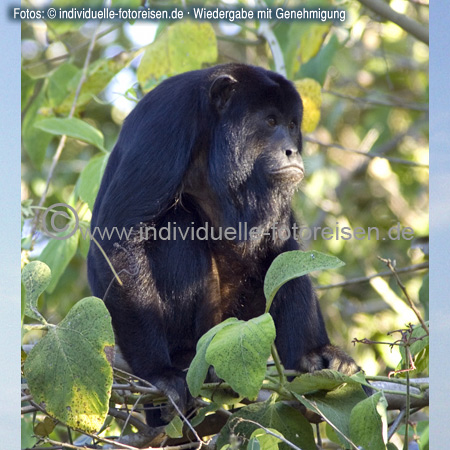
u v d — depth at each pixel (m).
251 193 7.49
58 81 9.98
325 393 5.70
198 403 6.22
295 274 5.11
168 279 6.81
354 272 10.80
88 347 5.11
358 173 12.24
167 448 5.27
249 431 5.50
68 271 10.64
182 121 7.25
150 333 6.46
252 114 7.54
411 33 9.00
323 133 12.74
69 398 5.06
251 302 7.45
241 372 4.83
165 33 9.38
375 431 5.09
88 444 5.84
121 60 9.57
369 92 12.33
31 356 5.15
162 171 6.92
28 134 9.78
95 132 8.41
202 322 7.02
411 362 5.27
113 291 6.45
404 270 8.59
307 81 9.63
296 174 7.41
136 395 6.04
